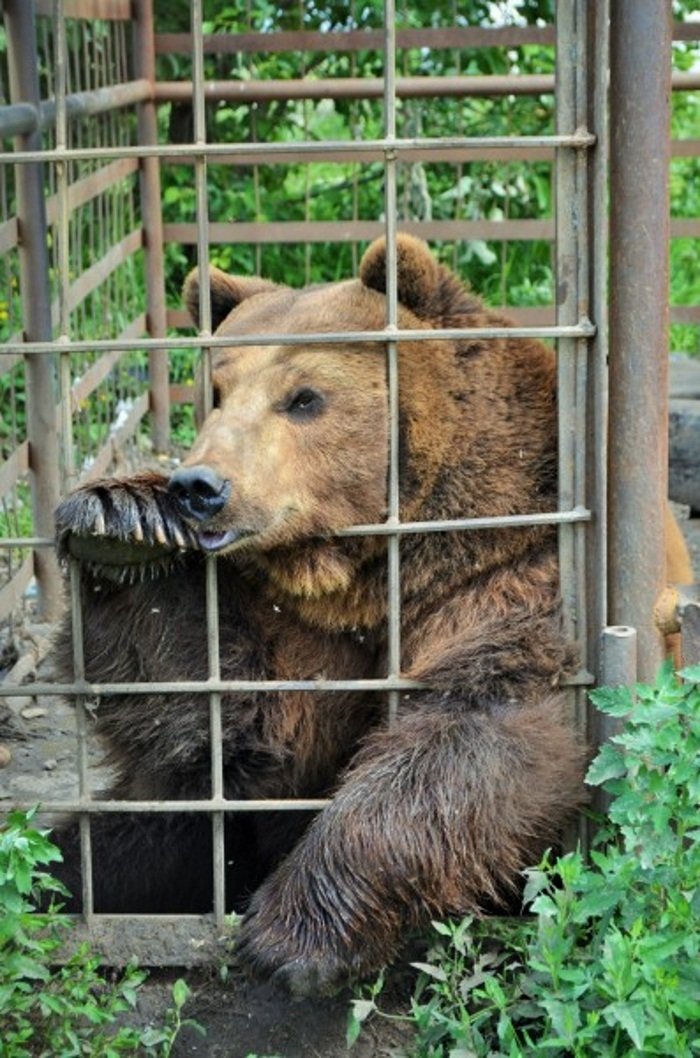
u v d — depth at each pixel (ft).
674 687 19.49
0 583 35.55
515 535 24.00
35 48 34.14
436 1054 19.67
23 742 30.37
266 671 24.30
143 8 45.68
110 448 40.93
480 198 55.16
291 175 55.98
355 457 23.86
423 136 53.16
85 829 22.08
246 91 45.88
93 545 21.85
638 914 19.15
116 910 24.90
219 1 51.75
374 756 22.47
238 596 24.27
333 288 25.45
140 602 23.40
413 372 24.31
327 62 52.75
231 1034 21.93
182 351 50.65
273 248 54.34
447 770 21.75
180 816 24.98
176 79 52.19
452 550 24.22
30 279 34.65
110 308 43.86
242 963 21.63
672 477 43.70
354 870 21.34
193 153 20.43
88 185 40.14
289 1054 21.83
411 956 22.18
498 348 24.97
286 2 51.47
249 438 22.91
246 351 24.13
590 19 20.51
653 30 20.45
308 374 23.66
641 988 17.53
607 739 21.97
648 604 21.79
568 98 20.71
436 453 24.27
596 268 20.98
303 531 23.62
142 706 23.57
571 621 22.58
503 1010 19.21
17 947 20.15
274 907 21.77
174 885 25.22
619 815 19.16
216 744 22.13
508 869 21.93
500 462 24.38
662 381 21.34
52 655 24.64
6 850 18.83
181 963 22.00
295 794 24.98
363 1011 20.42
